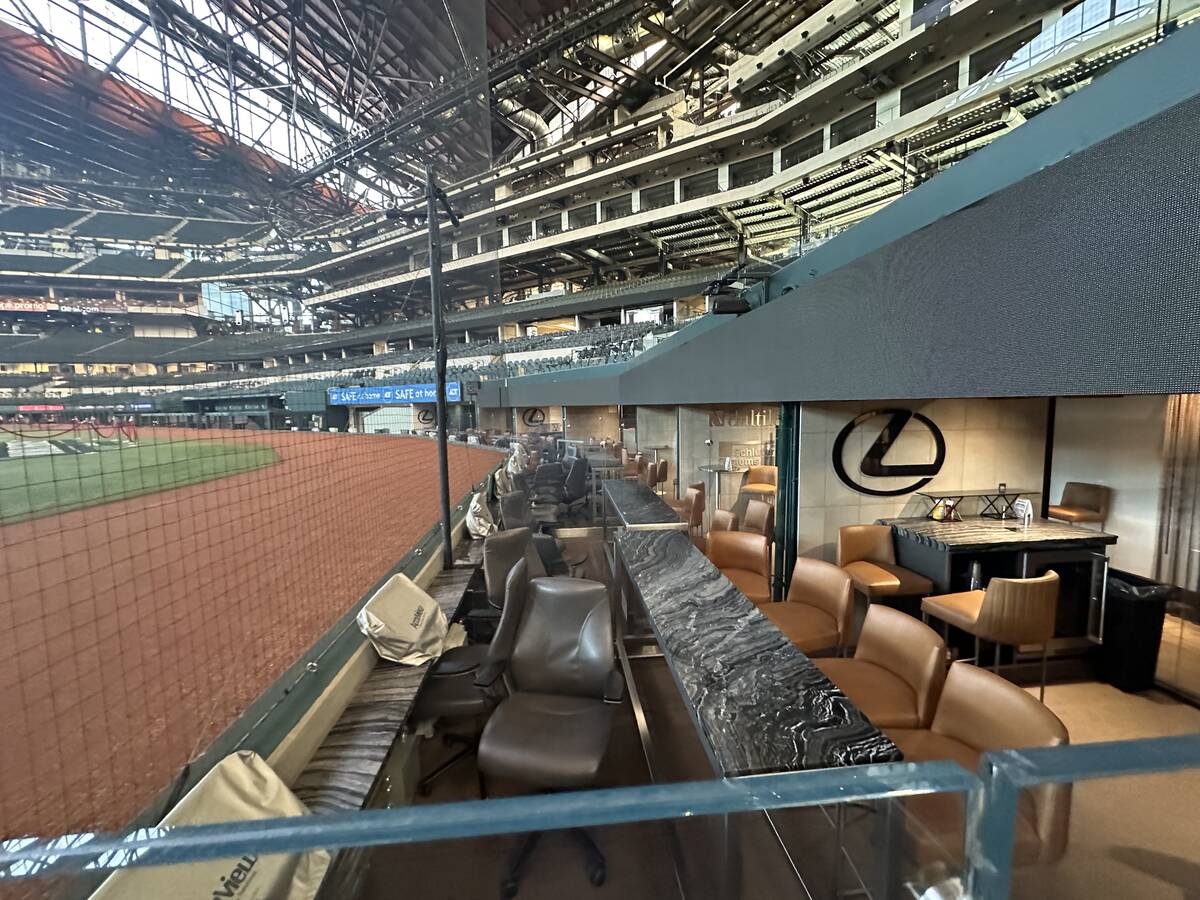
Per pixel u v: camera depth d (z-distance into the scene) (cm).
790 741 94
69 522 414
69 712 144
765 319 315
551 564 341
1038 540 244
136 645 191
